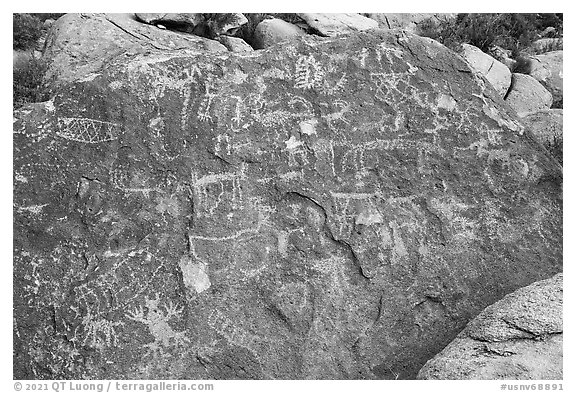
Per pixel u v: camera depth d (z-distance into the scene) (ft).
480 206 11.46
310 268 11.02
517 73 21.40
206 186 10.97
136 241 10.84
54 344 10.65
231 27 19.86
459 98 11.56
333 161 11.20
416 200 11.32
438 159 11.42
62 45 17.42
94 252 10.78
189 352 10.77
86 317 10.68
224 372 10.84
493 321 10.17
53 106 10.96
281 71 11.27
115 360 10.65
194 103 11.06
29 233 10.77
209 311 10.83
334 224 11.10
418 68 11.52
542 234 11.59
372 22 20.95
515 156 11.64
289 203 11.09
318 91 11.27
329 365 10.91
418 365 11.06
